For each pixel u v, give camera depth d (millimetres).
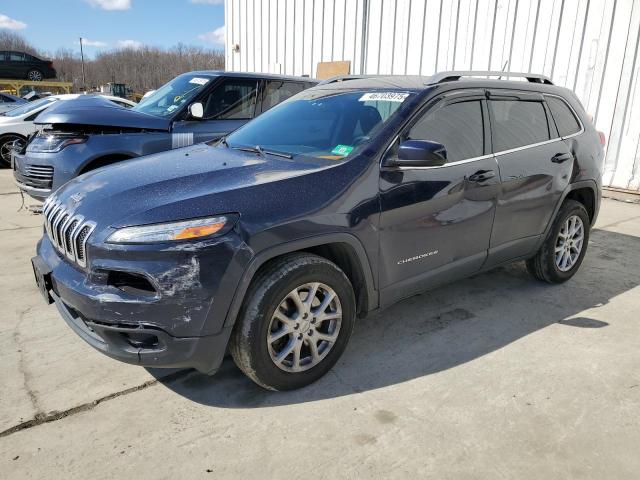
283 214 2535
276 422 2523
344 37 11617
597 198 4480
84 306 2418
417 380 2904
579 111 4348
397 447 2354
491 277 4547
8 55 26969
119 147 5211
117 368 2977
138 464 2232
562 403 2703
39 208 6762
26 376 2873
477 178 3340
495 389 2824
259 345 2549
